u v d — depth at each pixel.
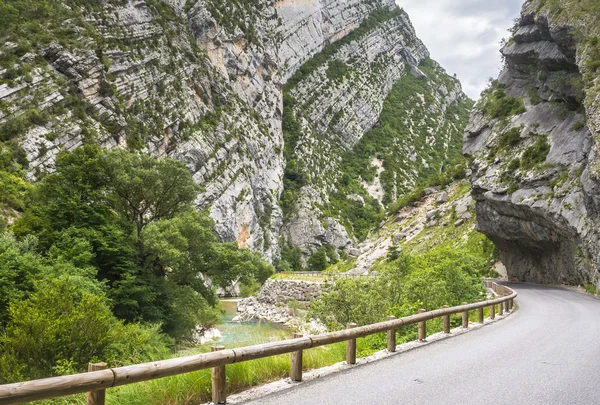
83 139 76.50
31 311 18.36
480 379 8.00
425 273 23.00
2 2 82.81
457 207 81.94
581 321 17.42
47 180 35.31
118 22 100.62
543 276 52.19
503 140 53.81
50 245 31.92
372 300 18.36
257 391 7.19
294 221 148.12
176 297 34.47
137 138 89.38
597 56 39.03
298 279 60.75
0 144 62.41
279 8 187.88
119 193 36.84
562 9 46.69
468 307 15.43
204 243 36.78
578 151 42.47
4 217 39.69
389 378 8.07
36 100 73.88
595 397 6.94
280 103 165.25
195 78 115.81
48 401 8.91
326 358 10.37
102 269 32.31
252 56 149.00
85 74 84.81
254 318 53.22
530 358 9.98
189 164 100.94
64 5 93.00
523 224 48.91
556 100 48.91
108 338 19.17
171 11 122.56
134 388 6.97
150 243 33.22
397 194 185.38
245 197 118.88
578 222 38.19
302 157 166.88
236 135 126.00
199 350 11.52
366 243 99.38
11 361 16.50
